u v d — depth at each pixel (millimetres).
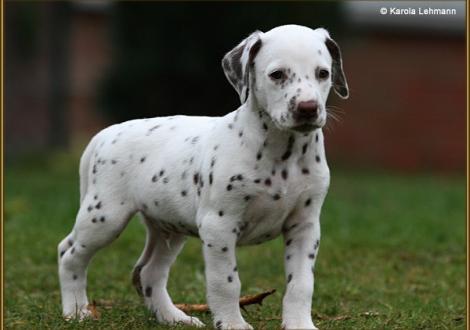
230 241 7012
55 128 28922
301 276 7051
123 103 24875
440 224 14273
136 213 8211
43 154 26625
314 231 7176
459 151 31750
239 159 6965
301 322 6941
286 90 6664
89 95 32969
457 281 10609
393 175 27906
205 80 24094
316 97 6535
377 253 12008
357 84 31344
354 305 9188
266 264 11320
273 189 6957
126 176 7906
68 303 8164
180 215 7484
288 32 6863
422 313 8523
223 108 24391
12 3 31594
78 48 32938
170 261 8344
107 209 7949
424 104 31672
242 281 10500
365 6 30438
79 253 8102
